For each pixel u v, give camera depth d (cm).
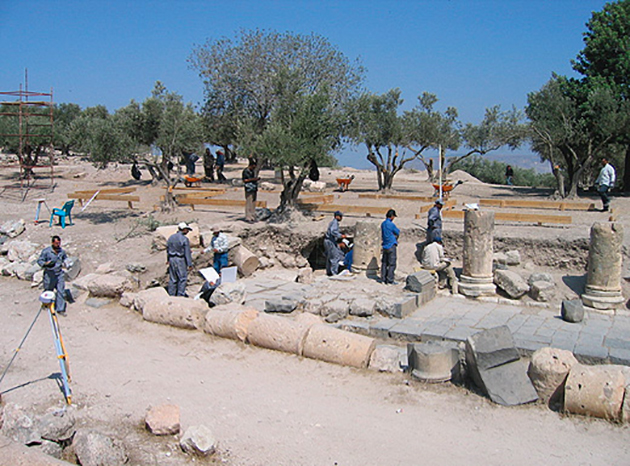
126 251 1603
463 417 698
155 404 736
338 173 4422
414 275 1257
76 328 1121
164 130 2062
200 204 2206
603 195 1986
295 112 1844
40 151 3484
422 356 800
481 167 5297
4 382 815
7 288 1434
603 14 2783
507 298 1266
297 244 1739
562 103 2452
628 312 1148
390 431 664
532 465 583
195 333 1055
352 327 1073
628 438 631
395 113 2509
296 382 824
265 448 621
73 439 628
